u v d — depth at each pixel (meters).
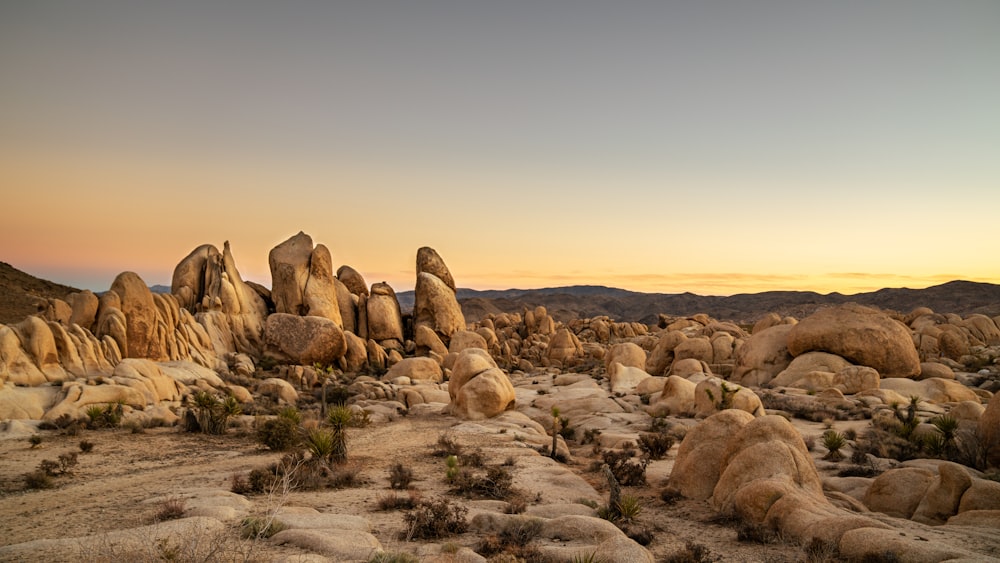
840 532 11.60
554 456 24.44
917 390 37.25
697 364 47.56
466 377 35.75
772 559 11.53
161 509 13.55
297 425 25.62
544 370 67.50
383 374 55.28
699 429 18.91
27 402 27.58
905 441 23.61
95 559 9.47
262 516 12.52
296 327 53.94
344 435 21.22
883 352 41.69
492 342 73.81
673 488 18.44
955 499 13.95
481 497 16.97
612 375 46.91
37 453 22.12
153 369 33.66
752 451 15.77
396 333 66.44
